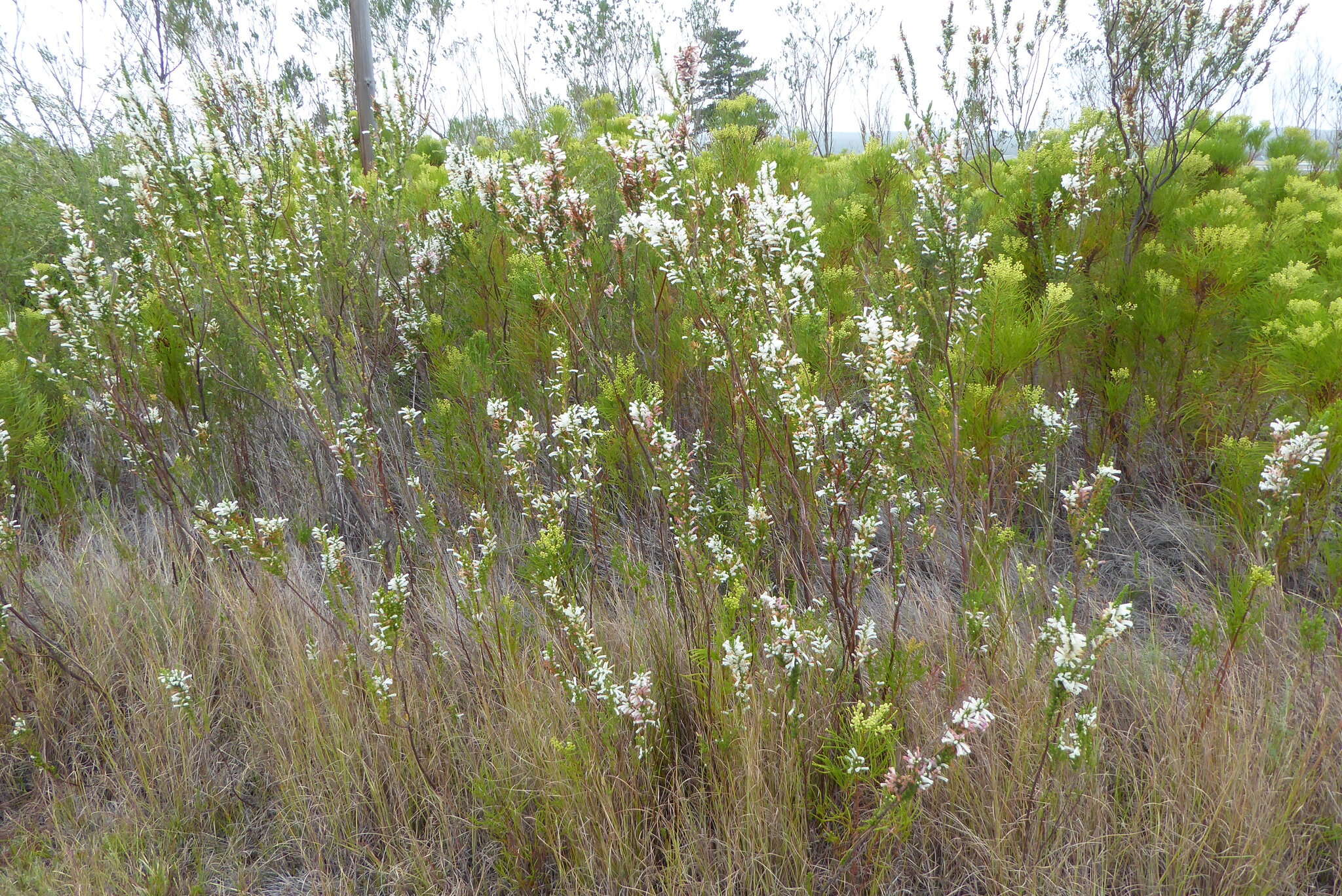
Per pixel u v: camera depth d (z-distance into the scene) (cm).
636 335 366
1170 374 373
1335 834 208
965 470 301
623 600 301
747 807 212
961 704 232
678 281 233
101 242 461
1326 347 278
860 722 192
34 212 482
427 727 260
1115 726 244
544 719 242
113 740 278
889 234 397
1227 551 317
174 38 648
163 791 258
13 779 271
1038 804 209
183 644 298
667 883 212
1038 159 436
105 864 232
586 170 448
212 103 354
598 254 365
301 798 245
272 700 277
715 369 256
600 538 338
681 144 268
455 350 343
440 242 434
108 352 349
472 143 684
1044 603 287
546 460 361
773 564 288
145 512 386
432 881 226
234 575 325
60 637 299
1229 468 311
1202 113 520
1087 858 210
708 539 263
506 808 224
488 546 262
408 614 289
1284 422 251
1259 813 206
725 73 1271
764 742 221
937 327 300
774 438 245
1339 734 224
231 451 396
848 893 208
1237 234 355
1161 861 209
